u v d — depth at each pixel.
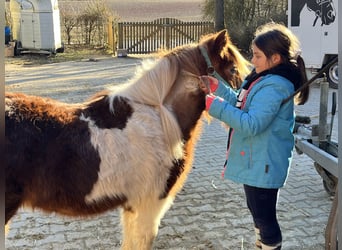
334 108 4.50
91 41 22.77
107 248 3.84
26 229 4.17
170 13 40.69
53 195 2.72
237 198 4.90
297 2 12.27
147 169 2.86
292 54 2.87
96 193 2.77
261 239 3.08
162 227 4.18
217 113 2.79
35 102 2.79
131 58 18.59
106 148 2.75
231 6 20.02
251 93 2.84
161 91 2.96
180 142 3.01
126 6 44.59
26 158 2.61
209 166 5.98
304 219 4.40
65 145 2.69
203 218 4.39
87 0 24.47
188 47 3.09
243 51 18.16
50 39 19.11
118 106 2.87
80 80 13.13
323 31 11.57
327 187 4.91
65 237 4.03
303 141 4.66
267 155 2.86
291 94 2.82
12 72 14.82
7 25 20.94
